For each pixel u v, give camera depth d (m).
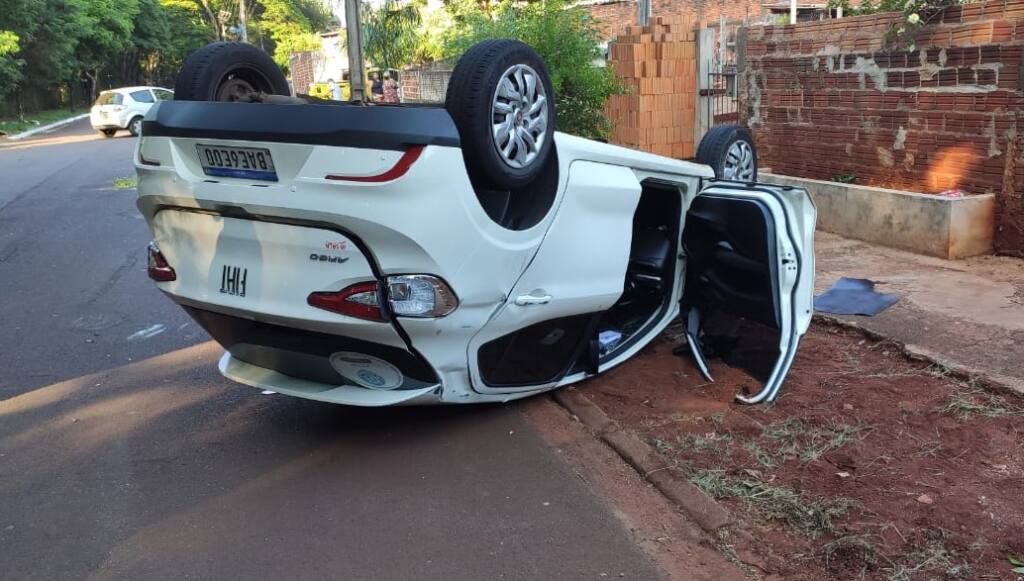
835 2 10.77
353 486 4.12
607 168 4.78
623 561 3.43
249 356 4.57
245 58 4.76
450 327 4.05
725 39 13.66
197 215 4.18
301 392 4.36
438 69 18.50
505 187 4.13
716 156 6.36
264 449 4.57
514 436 4.62
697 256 5.44
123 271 8.81
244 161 3.91
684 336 6.11
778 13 25.20
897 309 6.13
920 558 3.32
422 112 3.71
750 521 3.67
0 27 34.19
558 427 4.72
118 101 28.00
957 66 7.67
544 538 3.62
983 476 3.91
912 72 8.12
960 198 7.47
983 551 3.35
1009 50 7.20
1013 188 7.36
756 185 5.21
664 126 13.17
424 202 3.71
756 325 5.13
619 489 4.03
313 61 35.88
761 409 4.75
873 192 8.20
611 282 4.88
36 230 11.08
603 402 5.02
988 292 6.43
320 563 3.47
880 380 5.04
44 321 7.12
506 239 4.14
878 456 4.14
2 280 8.52
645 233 5.79
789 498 3.80
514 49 4.00
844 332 5.86
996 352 5.20
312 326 3.97
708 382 5.27
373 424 4.85
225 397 5.36
